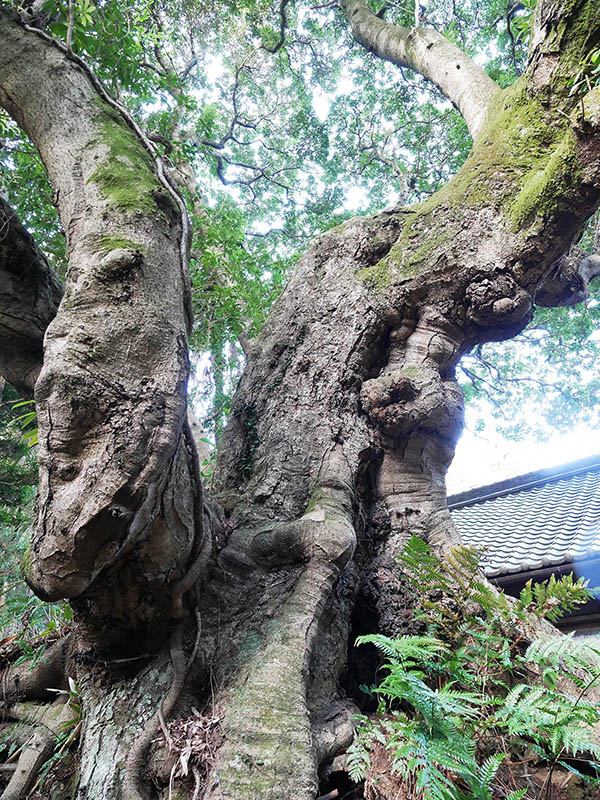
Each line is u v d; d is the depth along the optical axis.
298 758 1.96
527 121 3.51
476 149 3.82
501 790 2.30
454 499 9.45
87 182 2.47
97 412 1.91
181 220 2.53
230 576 2.79
